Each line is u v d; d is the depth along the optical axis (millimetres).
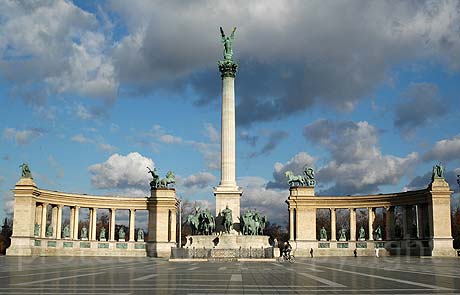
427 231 100500
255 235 82875
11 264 57500
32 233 94000
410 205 102875
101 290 26484
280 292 25969
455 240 135000
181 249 74750
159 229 109938
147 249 109562
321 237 111562
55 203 101562
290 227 111375
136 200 110938
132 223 110375
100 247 107062
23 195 94062
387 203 105750
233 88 92188
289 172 114125
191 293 25203
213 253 75250
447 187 95438
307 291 26547
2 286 28562
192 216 86812
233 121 91062
